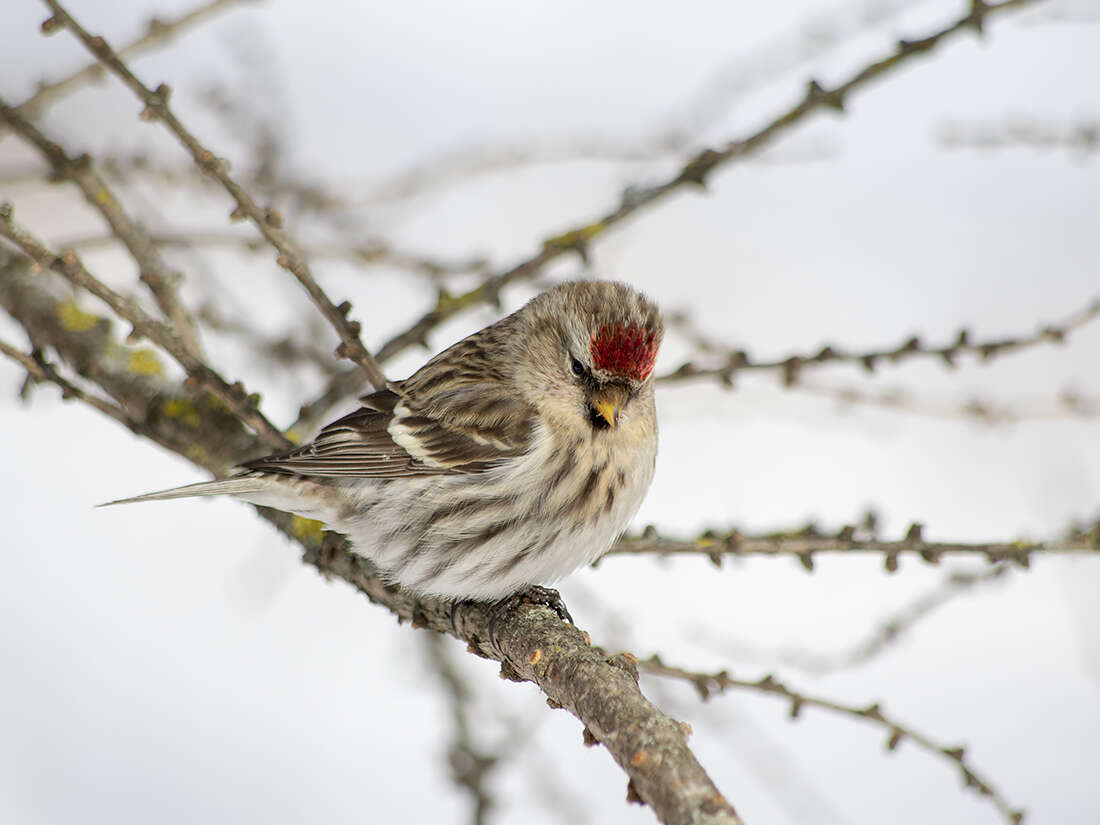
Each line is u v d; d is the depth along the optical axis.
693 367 3.32
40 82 3.33
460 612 3.30
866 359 3.31
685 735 3.22
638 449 3.31
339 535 3.32
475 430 3.31
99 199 3.30
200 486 3.30
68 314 3.34
